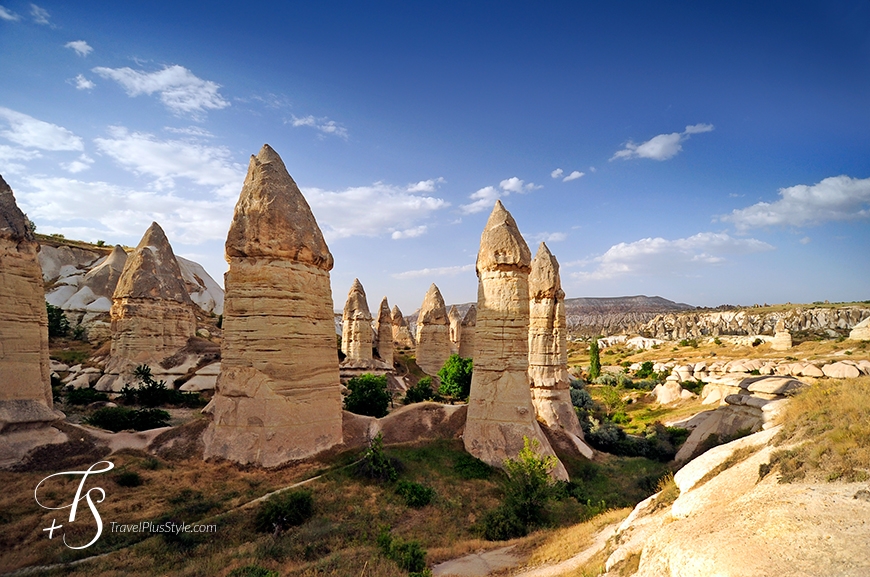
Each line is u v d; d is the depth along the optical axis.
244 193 22.61
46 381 21.64
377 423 26.61
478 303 27.73
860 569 6.65
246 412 20.84
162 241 48.38
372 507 18.80
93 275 61.53
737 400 29.80
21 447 18.66
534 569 14.57
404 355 72.25
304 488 18.97
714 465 13.40
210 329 66.00
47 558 13.32
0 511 15.09
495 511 19.67
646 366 68.75
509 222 27.53
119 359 38.94
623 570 10.92
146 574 12.93
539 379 34.94
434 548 16.92
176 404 34.81
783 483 10.00
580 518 20.08
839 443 10.26
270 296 21.64
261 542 15.27
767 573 7.10
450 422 27.94
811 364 39.84
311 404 22.36
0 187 21.05
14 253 20.47
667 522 12.06
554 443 31.02
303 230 22.91
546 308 35.47
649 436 36.34
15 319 20.20
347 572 13.48
